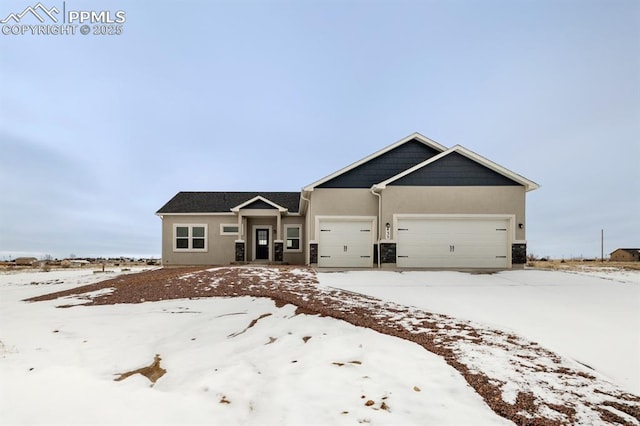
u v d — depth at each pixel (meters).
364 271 12.23
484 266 13.18
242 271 12.13
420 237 13.30
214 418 3.15
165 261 18.48
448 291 8.64
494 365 4.07
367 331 5.38
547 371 3.93
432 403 3.28
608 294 8.32
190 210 18.80
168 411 3.26
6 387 3.69
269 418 3.14
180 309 7.30
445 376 3.80
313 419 3.08
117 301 8.19
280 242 17.73
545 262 20.16
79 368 4.27
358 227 14.09
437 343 4.83
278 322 6.18
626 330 5.44
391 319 6.08
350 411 3.18
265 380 3.91
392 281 10.07
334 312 6.50
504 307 6.97
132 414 3.20
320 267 13.84
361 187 14.23
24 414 3.16
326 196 14.12
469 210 13.27
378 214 13.93
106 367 4.37
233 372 4.12
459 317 6.23
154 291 9.08
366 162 14.40
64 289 10.91
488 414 3.08
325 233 14.04
